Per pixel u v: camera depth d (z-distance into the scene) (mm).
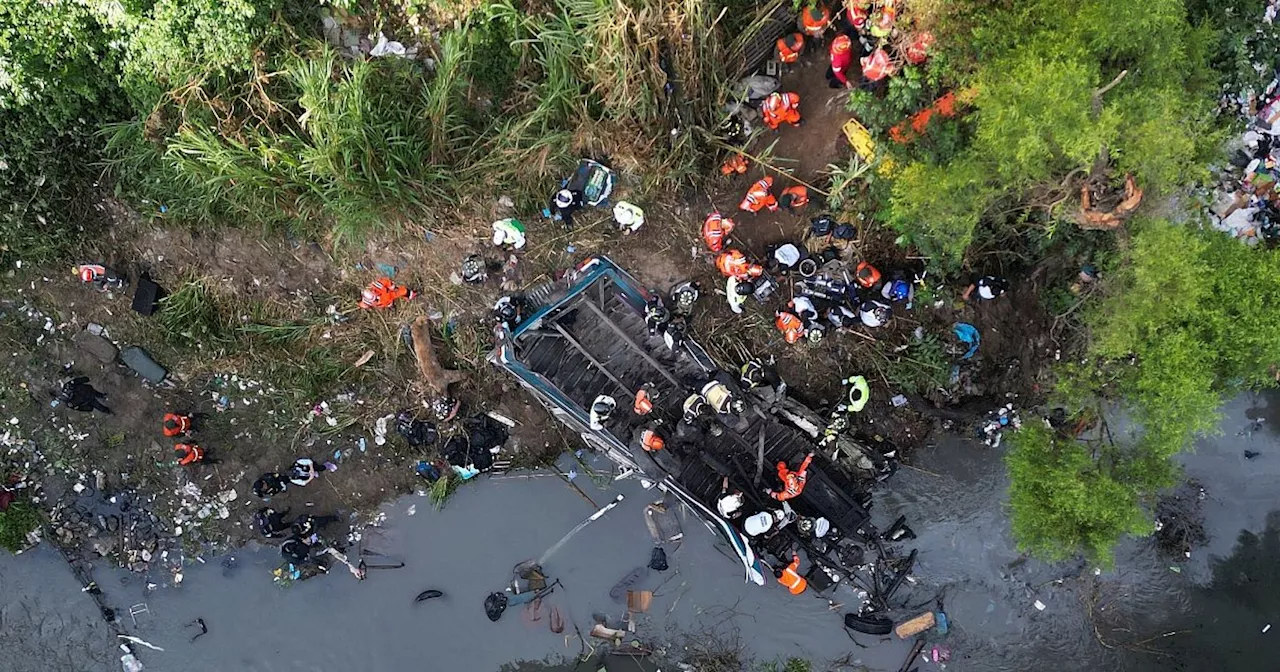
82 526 12406
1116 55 8875
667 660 12430
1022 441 10633
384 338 11781
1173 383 9234
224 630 12609
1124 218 8766
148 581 12570
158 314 11562
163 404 12055
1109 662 12141
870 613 12320
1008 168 8711
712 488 11641
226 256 11281
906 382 11641
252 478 12359
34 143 10102
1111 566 11562
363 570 12586
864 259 11148
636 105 10070
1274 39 10203
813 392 11992
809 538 12008
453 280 11500
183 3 8945
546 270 11531
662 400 11438
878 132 10195
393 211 10547
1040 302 11258
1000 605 12289
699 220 11367
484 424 12266
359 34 10484
